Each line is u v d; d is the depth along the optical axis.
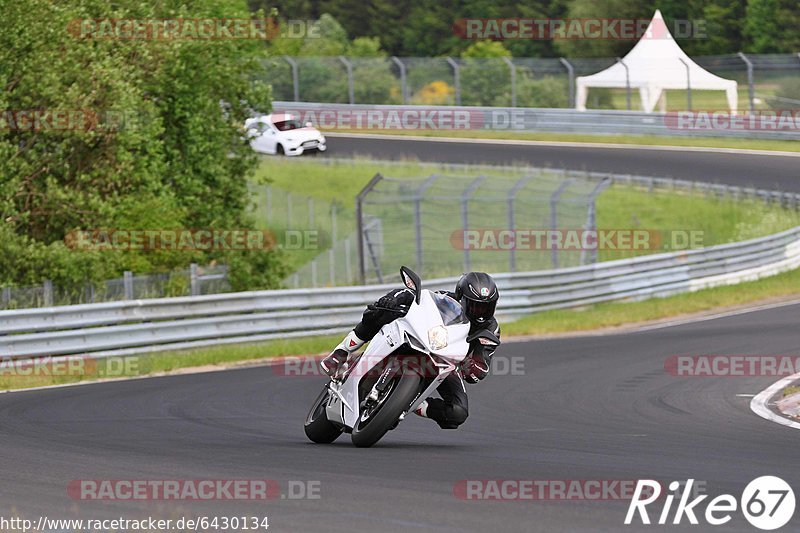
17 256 41.12
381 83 106.50
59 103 43.28
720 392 25.89
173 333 36.81
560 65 103.12
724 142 88.94
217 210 55.38
